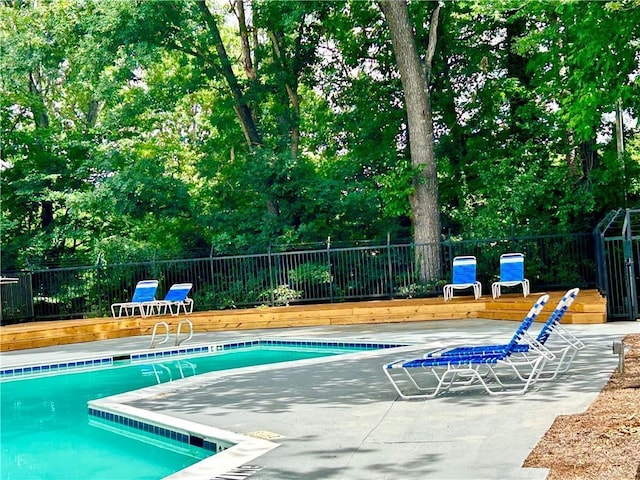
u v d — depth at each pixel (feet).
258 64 110.73
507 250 79.97
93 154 99.60
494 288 67.82
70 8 93.56
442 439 22.21
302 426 25.57
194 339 61.98
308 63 101.50
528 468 18.19
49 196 91.45
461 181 98.84
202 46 98.32
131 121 100.01
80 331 69.00
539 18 77.87
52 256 97.81
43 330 67.21
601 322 53.57
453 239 88.33
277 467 20.33
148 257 85.56
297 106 103.14
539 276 77.61
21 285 79.51
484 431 22.71
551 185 79.00
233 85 100.01
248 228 92.73
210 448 24.93
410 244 78.13
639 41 55.21
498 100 89.10
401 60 80.79
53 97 114.73
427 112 81.10
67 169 99.09
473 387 30.68
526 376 32.22
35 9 94.73
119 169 98.48
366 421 25.68
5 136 97.66
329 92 104.47
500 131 94.68
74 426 31.94
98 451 26.86
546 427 22.45
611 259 74.90
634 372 30.63
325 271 80.28
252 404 30.27
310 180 90.99
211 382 36.78
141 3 88.12
